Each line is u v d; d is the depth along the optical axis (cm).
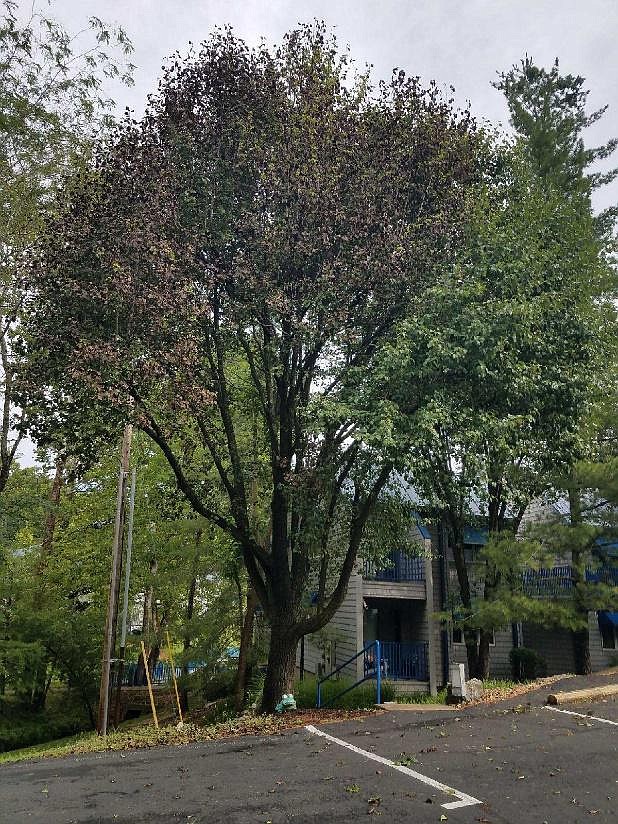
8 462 1800
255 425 1488
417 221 1152
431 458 1011
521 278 1105
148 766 777
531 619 1520
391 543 1459
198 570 1900
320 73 1169
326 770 706
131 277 954
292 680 1227
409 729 910
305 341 1088
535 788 622
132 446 2142
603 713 979
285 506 1232
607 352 1356
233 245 1108
